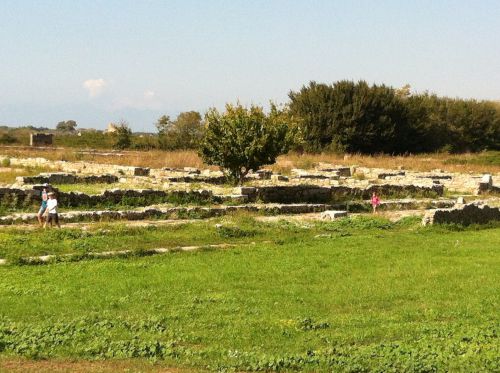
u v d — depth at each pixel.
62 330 11.02
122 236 20.17
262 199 29.30
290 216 26.25
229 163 32.06
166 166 46.19
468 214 25.09
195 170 41.38
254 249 19.22
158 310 12.70
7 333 10.82
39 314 12.19
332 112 71.19
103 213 23.12
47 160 46.94
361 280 15.38
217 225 22.02
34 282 14.66
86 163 44.25
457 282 15.16
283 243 20.34
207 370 9.47
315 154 66.81
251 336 11.09
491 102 87.19
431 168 55.38
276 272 16.09
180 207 25.31
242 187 28.95
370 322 11.99
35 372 9.05
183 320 11.99
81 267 16.30
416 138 75.88
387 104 73.00
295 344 10.73
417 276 15.78
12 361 9.54
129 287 14.37
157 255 18.12
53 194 21.02
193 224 22.50
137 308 12.77
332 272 16.20
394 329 11.47
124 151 66.94
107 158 51.12
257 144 31.45
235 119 31.72
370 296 13.93
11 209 23.77
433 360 9.67
